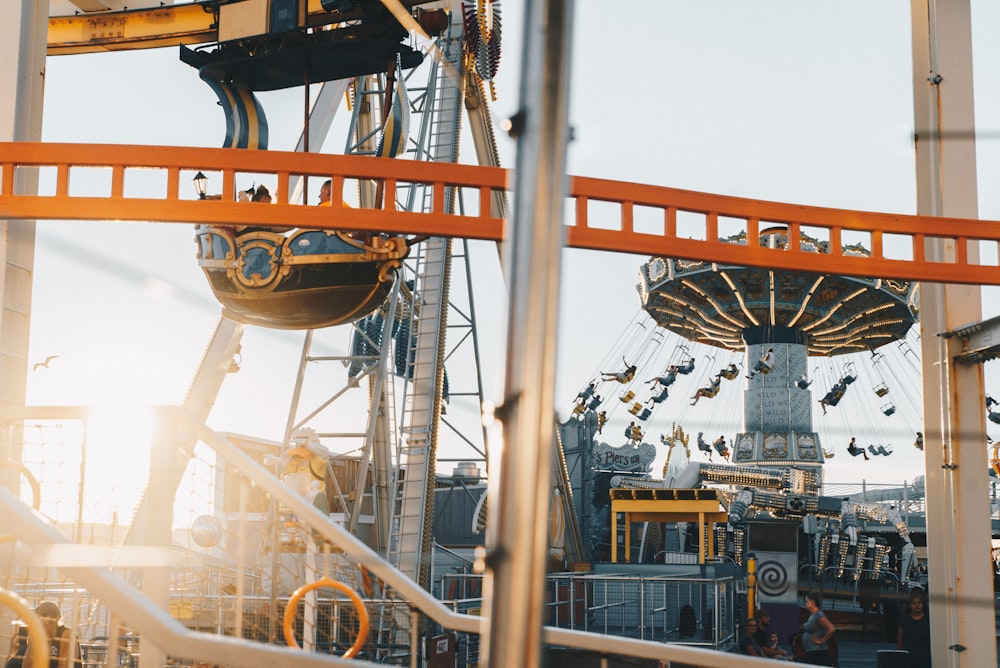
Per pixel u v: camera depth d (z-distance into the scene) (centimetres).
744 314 3941
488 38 1014
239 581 525
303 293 1220
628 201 891
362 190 2222
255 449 2039
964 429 1158
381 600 722
